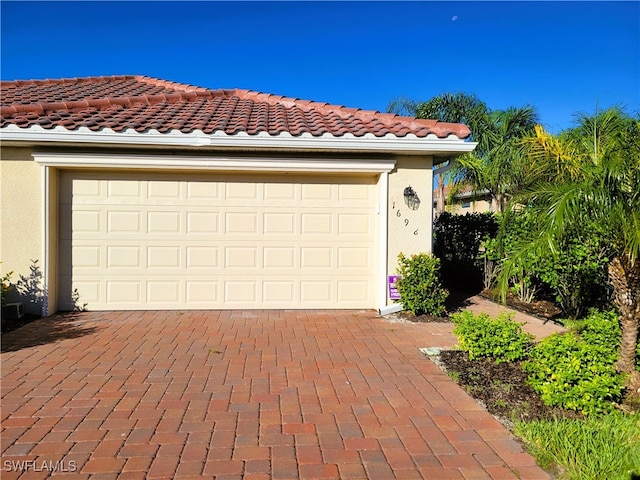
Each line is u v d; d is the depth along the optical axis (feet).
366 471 11.02
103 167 26.99
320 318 26.94
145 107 32.53
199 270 28.55
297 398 15.25
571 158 18.88
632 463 11.11
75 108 30.04
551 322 27.27
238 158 27.50
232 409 14.33
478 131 53.01
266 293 28.99
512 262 16.20
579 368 14.70
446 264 44.29
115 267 27.99
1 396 15.11
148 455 11.57
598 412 13.84
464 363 18.79
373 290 29.55
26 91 36.63
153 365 18.37
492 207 50.83
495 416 14.06
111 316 26.73
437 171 31.68
